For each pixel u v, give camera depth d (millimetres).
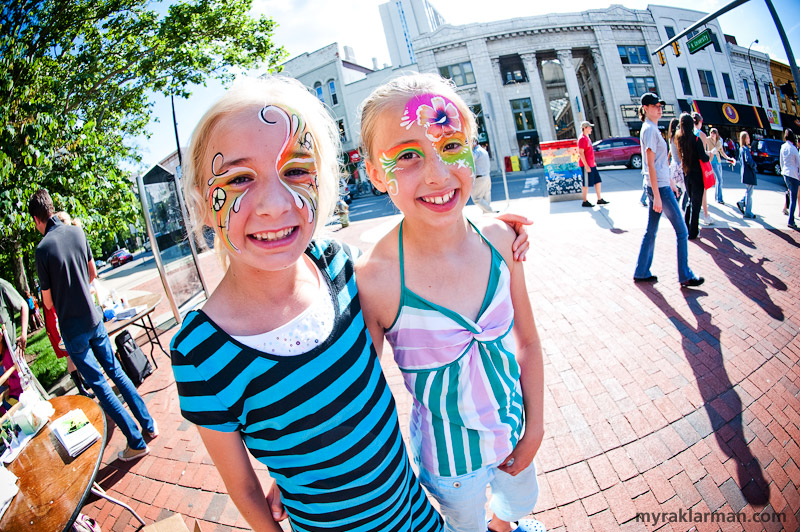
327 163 1123
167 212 6078
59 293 2654
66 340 2697
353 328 1077
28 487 1533
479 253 1248
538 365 1459
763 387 2510
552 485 2068
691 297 3660
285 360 917
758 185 8984
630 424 2369
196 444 2936
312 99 1074
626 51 25656
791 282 3688
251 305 968
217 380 869
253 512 994
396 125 1096
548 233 6414
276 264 919
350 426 1010
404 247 1193
